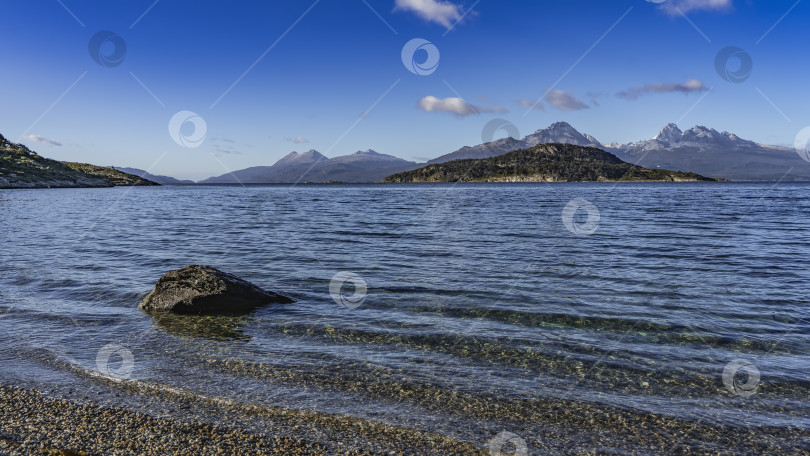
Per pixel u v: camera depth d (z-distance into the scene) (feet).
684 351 32.96
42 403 24.81
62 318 40.19
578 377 28.78
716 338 35.65
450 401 25.66
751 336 36.04
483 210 188.14
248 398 25.71
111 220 138.82
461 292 49.60
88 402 25.04
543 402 25.62
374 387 27.25
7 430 21.98
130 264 64.95
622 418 23.97
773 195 345.92
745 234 100.17
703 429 22.94
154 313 41.96
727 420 23.76
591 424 23.35
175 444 21.02
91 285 52.03
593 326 38.50
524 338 35.55
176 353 32.32
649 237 95.71
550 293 49.11
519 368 30.09
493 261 67.87
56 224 123.95
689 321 39.65
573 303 45.24
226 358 31.42
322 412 24.27
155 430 22.22
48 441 21.06
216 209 199.62
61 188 497.46
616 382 28.12
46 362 30.48
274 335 36.27
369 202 270.05
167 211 184.24
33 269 60.54
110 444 20.92
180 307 41.98
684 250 78.02
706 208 193.36
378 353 32.55
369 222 133.39
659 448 21.34
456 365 30.53
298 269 61.98
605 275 58.08
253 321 39.75
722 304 44.93
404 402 25.50
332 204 247.29
